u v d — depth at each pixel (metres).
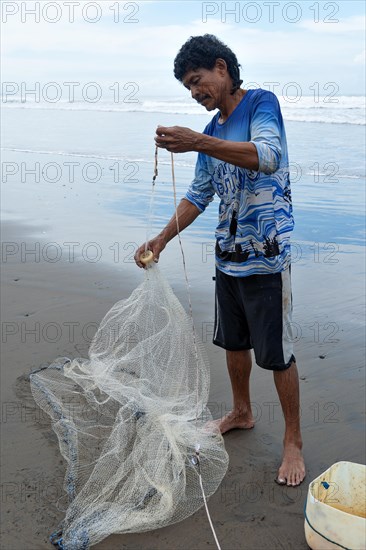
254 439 3.42
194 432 3.21
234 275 3.07
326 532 2.45
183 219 3.31
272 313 3.02
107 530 2.69
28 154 13.48
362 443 3.34
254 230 2.96
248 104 2.88
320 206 8.14
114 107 24.80
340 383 3.96
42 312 5.16
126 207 8.79
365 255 6.39
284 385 3.10
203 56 2.81
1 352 4.41
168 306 3.27
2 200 9.56
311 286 5.63
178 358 3.26
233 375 3.40
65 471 3.11
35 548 2.62
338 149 11.92
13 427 3.49
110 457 3.02
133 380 3.37
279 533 2.73
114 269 6.26
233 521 2.80
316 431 3.46
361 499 2.74
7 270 6.30
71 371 3.87
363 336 4.60
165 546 2.66
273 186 2.91
